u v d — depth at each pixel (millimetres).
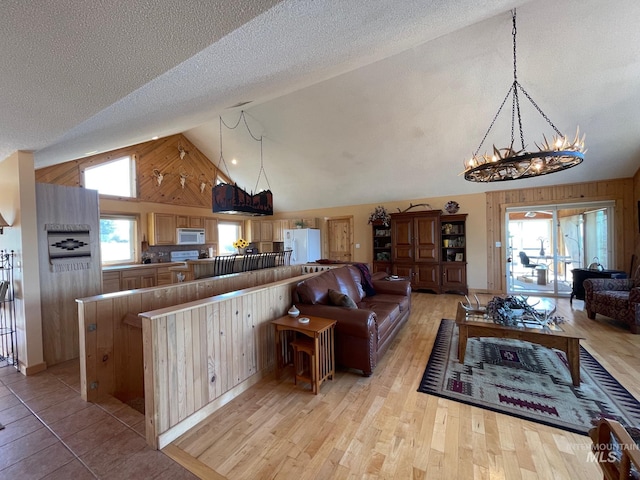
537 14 2971
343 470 1495
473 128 4547
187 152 6648
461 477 1434
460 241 6270
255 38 1139
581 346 3111
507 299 2982
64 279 2893
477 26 3172
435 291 6133
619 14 2842
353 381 2447
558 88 3674
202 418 1946
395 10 1275
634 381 2357
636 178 4895
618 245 5082
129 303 2439
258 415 1985
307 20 1092
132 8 816
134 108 1760
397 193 6656
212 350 2062
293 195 7684
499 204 5957
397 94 4234
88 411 2041
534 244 5785
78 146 2674
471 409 2012
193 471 1499
